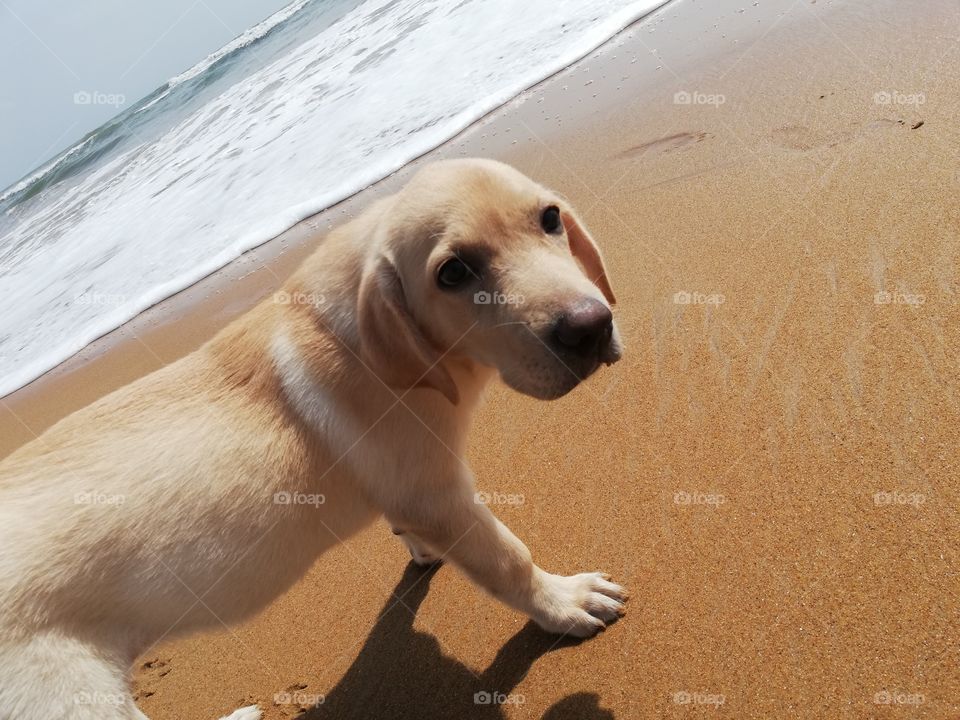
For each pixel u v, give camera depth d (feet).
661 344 1.88
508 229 1.33
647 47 3.81
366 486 1.48
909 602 1.16
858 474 1.37
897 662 1.11
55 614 1.27
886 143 2.11
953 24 2.50
